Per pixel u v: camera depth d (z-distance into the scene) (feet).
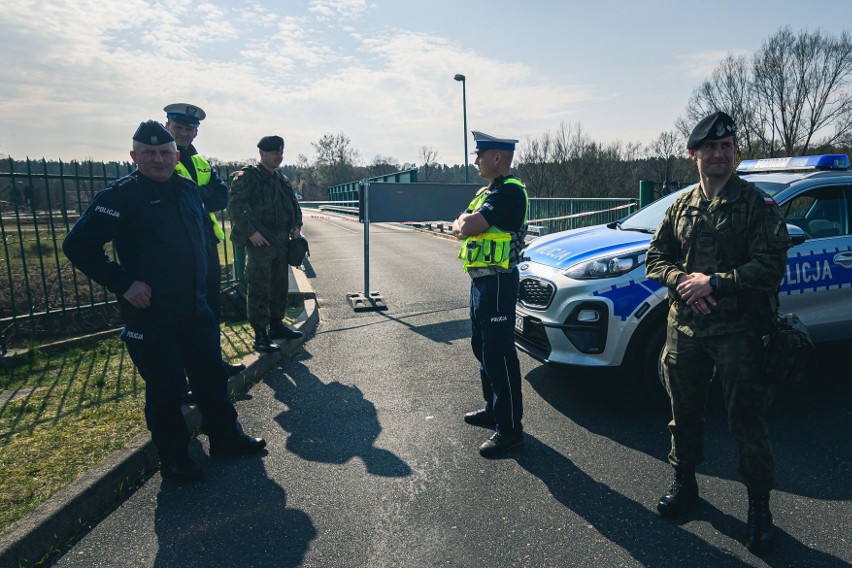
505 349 10.54
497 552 7.84
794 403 12.84
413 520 8.63
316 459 10.64
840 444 10.85
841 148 89.45
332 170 252.21
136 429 10.96
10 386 13.35
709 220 7.98
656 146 124.47
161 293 9.31
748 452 7.83
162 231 9.27
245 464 10.50
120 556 7.89
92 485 8.89
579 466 10.23
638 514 8.74
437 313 22.35
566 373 15.15
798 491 9.26
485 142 10.50
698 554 7.76
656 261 8.65
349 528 8.45
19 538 7.57
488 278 10.48
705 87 101.91
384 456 10.71
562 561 7.64
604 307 11.78
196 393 10.41
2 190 17.78
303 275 29.37
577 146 121.90
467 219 10.11
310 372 15.56
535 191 124.47
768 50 94.89
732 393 7.87
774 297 7.87
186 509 9.04
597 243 13.24
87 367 14.73
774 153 95.14
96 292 22.62
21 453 10.00
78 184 17.83
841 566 7.45
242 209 15.21
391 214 24.45
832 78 90.58
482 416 12.05
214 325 10.34
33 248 31.14
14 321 16.67
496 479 9.81
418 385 14.47
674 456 8.73
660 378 12.10
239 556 7.85
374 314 22.39
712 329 7.89
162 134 9.20
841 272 12.91
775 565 7.49
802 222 13.14
